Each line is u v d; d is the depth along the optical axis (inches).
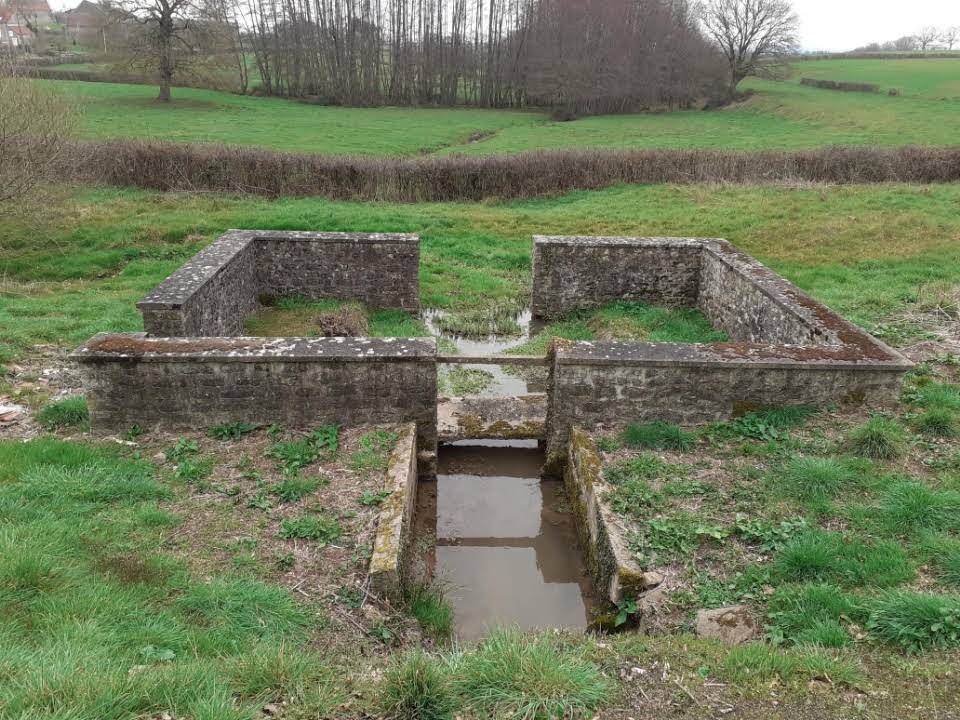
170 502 231.8
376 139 1278.3
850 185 828.0
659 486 244.4
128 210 692.1
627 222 703.1
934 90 1738.4
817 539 206.4
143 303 331.3
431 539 262.2
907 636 166.1
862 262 553.6
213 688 141.5
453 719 142.6
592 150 897.5
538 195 848.3
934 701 147.9
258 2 1875.0
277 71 1935.3
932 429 270.7
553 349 291.0
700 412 286.5
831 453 259.0
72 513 215.5
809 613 178.9
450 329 483.2
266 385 278.2
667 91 1849.2
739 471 251.4
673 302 511.2
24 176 536.7
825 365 281.1
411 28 1994.3
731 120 1610.5
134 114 1359.5
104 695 131.9
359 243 493.7
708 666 162.1
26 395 313.1
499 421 340.5
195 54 1501.0
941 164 856.3
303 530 216.1
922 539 205.8
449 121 1631.4
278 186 807.7
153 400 277.1
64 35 2608.3
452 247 654.5
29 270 530.9
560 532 268.7
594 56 1796.3
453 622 218.4
